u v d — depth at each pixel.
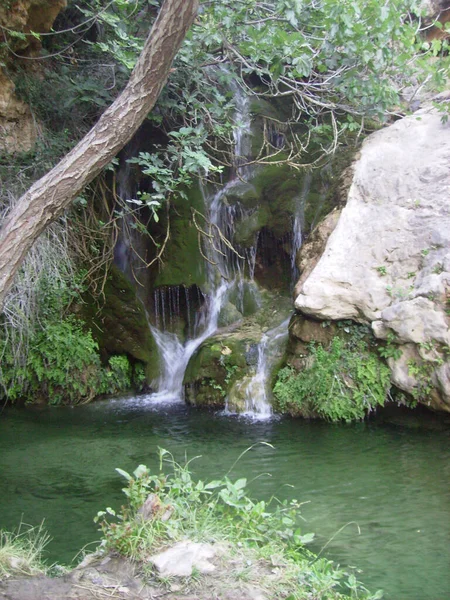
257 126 12.01
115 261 11.17
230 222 11.17
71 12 10.41
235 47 9.53
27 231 4.58
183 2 4.48
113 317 10.38
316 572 3.96
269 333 10.14
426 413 8.21
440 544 4.87
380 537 5.00
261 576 3.81
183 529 4.18
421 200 8.98
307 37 8.38
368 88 8.65
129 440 7.77
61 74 10.12
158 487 4.43
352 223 9.30
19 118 9.67
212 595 3.61
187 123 10.56
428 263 8.36
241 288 11.10
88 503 5.76
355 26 7.77
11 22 8.80
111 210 10.95
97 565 3.93
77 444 7.62
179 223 11.09
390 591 4.21
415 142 9.88
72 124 10.22
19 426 8.52
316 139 10.73
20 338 9.05
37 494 6.00
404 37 8.34
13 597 3.57
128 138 4.84
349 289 8.67
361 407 8.36
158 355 10.66
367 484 6.14
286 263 11.11
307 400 8.69
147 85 4.74
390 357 8.32
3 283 4.54
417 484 6.12
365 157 10.04
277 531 4.38
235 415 8.95
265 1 8.78
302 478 6.34
